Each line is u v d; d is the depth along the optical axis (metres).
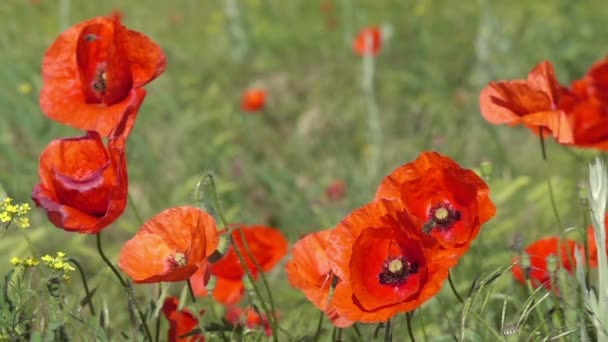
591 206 3.26
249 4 13.50
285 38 12.38
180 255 3.15
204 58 11.60
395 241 3.00
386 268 3.00
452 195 3.13
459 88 10.25
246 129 9.31
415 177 3.17
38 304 3.34
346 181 8.08
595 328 3.47
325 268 3.33
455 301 4.77
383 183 3.20
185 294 3.65
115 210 3.06
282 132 9.64
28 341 3.35
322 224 6.52
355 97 10.20
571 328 3.45
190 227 3.18
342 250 3.04
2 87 8.62
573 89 4.65
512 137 8.76
